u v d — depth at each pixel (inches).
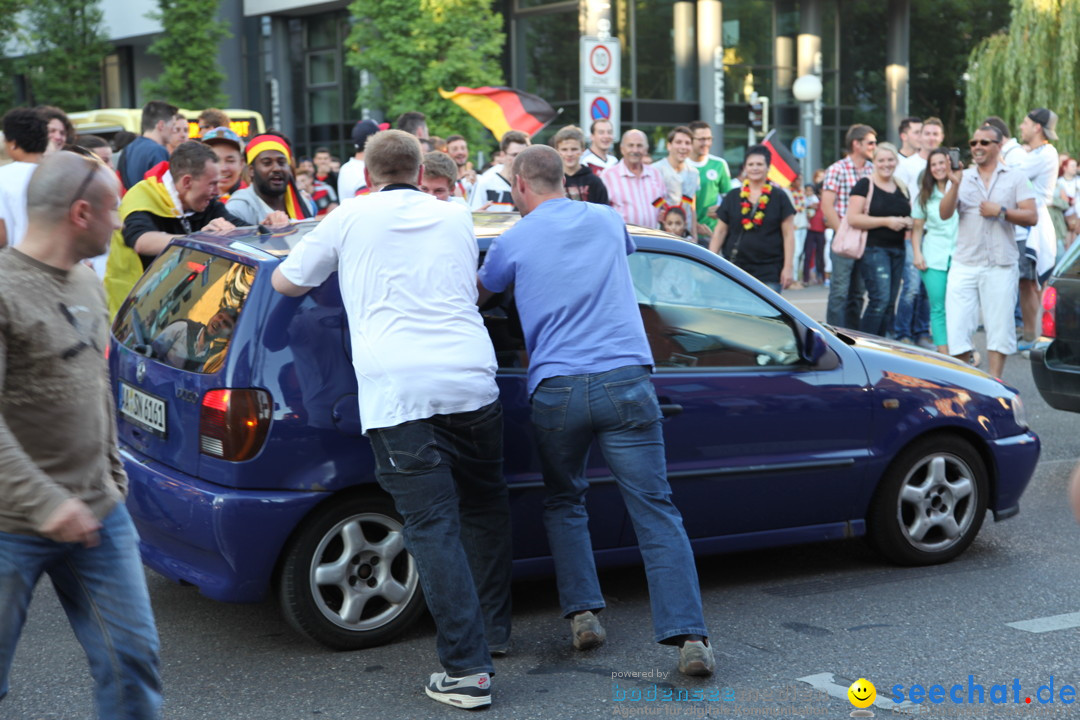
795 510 208.8
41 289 117.2
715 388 198.8
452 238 163.9
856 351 215.5
